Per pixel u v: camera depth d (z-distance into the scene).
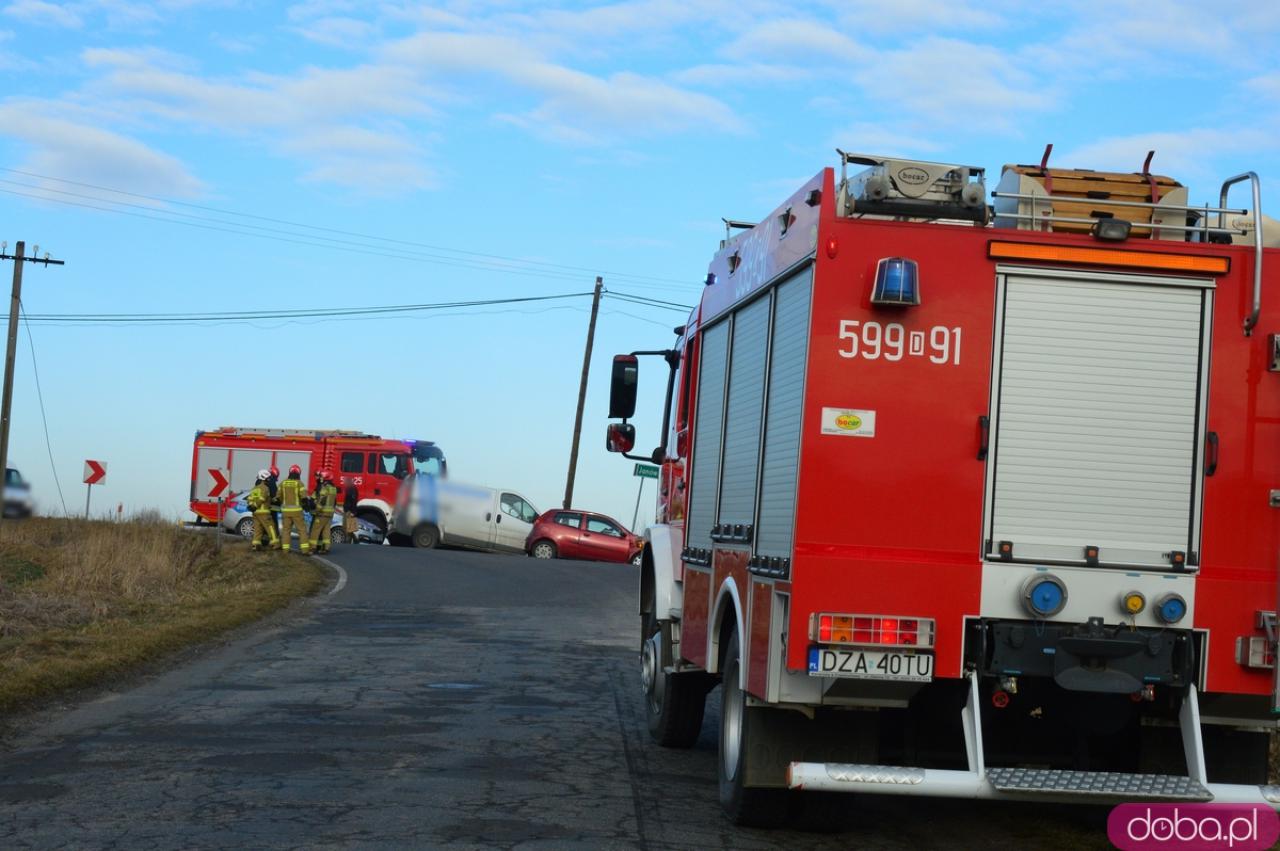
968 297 6.94
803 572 6.84
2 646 14.55
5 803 8.05
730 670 8.30
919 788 6.71
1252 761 7.27
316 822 7.64
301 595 23.78
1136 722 7.30
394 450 47.38
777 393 7.54
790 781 6.75
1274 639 6.86
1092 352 6.96
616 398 11.18
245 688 13.10
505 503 44.84
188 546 32.56
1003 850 7.71
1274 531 6.94
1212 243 7.06
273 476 33.56
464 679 14.12
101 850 6.96
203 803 8.09
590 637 18.70
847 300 6.93
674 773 9.65
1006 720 7.48
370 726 11.06
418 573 29.42
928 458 6.90
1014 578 6.87
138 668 14.44
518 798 8.50
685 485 10.16
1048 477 6.91
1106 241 6.97
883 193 7.05
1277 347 6.96
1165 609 6.85
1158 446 6.95
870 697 6.96
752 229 8.57
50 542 33.66
